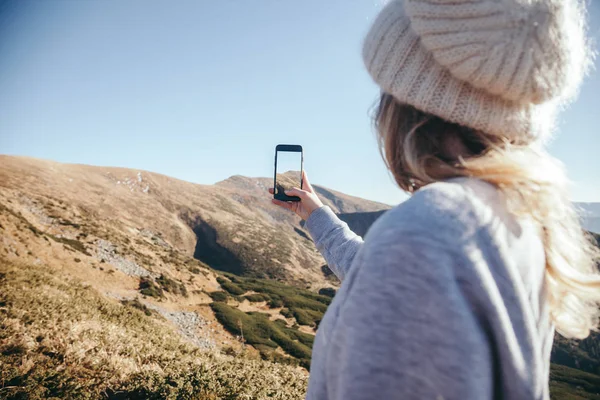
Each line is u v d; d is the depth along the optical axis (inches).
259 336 1392.7
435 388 19.8
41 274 876.6
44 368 295.3
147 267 1849.2
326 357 25.6
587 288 29.1
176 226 4170.8
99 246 1888.5
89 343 379.6
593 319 31.7
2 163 3469.5
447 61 26.6
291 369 564.1
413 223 22.1
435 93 28.2
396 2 32.1
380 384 20.6
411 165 29.6
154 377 320.5
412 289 20.7
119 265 1716.3
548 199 27.0
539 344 24.0
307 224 68.9
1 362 284.4
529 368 22.3
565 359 1971.0
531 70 25.7
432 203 22.9
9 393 248.7
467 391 19.4
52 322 424.5
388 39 30.9
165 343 585.0
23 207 2204.7
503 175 25.8
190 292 1809.8
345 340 22.6
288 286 2807.6
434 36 27.0
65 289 835.4
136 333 602.2
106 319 674.2
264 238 4461.1
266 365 546.0
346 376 21.7
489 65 25.3
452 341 19.8
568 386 1609.3
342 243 62.1
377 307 21.4
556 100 32.0
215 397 325.7
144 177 4958.2
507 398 21.7
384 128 33.5
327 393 25.4
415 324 20.4
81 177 4175.7
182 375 345.4
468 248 21.4
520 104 28.6
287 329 1596.9
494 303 21.0
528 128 29.3
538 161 28.8
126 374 323.9
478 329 20.6
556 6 26.8
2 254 1148.5
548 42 26.2
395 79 30.1
